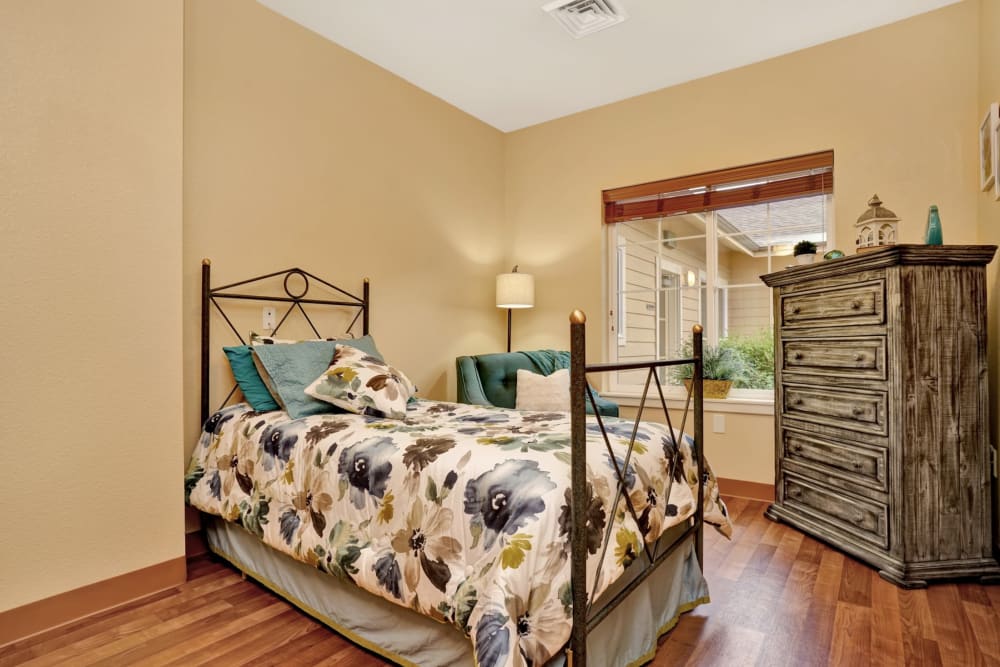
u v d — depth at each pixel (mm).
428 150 3578
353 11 2672
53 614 1709
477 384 3332
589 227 3869
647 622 1576
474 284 3965
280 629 1722
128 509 1890
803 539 2508
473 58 3145
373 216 3186
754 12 2686
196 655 1573
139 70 1938
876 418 2191
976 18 2594
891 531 2107
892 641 1645
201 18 2377
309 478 1767
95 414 1814
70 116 1765
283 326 2699
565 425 1889
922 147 2725
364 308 3098
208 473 2166
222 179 2449
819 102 3002
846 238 2922
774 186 3195
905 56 2764
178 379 2039
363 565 1509
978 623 1742
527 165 4184
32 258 1680
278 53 2686
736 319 3705
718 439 3262
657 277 3785
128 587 1885
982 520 2088
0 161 1620
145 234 1947
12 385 1640
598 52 3070
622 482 1420
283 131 2705
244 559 2070
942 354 2096
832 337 2430
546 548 1201
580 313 1230
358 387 2188
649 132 3596
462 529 1330
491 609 1104
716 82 3338
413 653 1469
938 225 2232
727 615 1819
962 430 2094
